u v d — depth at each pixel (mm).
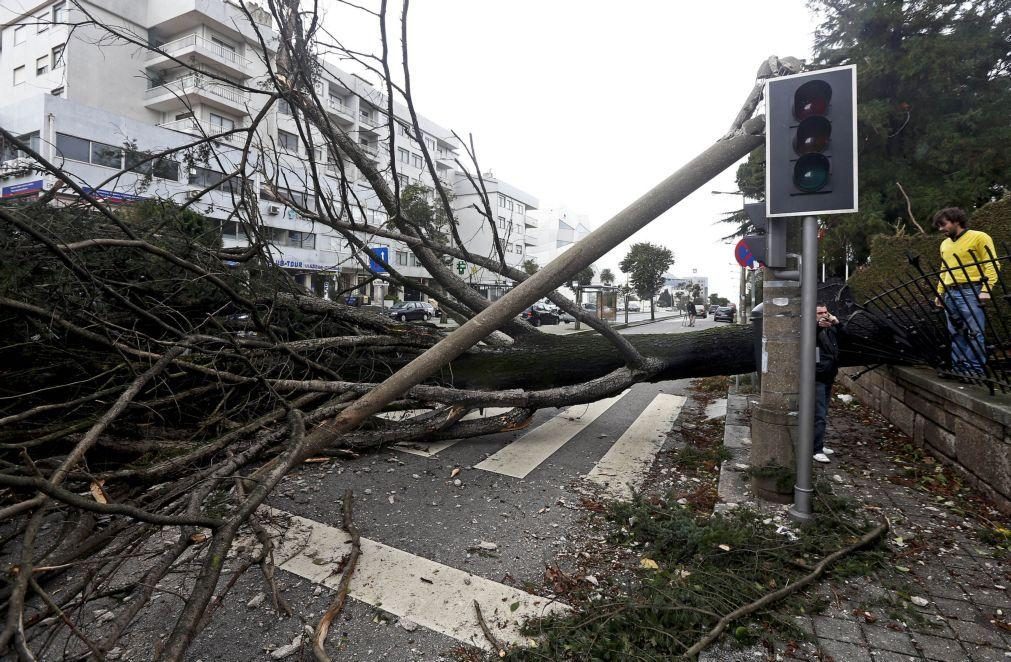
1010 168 12562
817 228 3088
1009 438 3217
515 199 44625
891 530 3088
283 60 4168
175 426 4188
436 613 2428
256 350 4238
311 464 4473
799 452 3176
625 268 37625
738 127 3361
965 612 2316
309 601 2523
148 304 4129
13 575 2045
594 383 4859
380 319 5258
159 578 2027
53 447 3543
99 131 15023
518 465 4543
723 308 37062
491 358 5320
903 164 13617
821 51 15406
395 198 4426
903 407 5102
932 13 13703
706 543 2838
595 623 2271
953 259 4508
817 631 2188
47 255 3457
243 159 4258
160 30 20125
